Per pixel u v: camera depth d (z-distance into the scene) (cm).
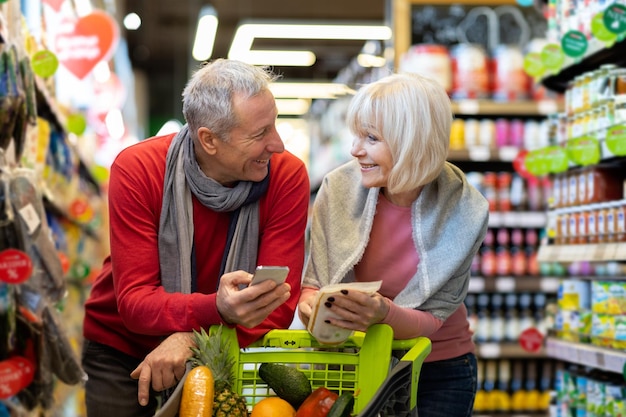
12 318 278
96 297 265
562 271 615
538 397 618
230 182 245
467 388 262
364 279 255
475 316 616
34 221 287
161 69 1708
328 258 252
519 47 641
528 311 621
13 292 281
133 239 238
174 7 1277
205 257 249
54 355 300
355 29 977
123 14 1282
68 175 505
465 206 246
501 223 602
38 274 296
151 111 1842
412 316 226
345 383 222
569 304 405
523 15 651
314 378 222
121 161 244
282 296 212
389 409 203
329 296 206
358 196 253
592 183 381
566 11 406
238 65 234
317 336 212
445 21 644
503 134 607
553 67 400
